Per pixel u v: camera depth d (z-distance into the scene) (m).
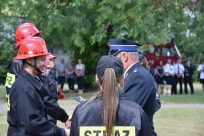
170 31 20.38
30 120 4.70
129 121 3.79
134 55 5.42
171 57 30.19
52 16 20.67
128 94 5.14
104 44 27.30
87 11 21.97
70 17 21.20
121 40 5.47
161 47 30.16
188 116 15.21
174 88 26.95
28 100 4.75
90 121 3.78
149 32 20.06
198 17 21.05
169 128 12.68
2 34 30.12
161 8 20.41
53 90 7.01
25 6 20.77
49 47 24.00
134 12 20.03
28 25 5.68
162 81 26.81
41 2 20.80
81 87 26.47
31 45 5.03
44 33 21.61
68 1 21.91
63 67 26.95
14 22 22.92
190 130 12.44
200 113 16.05
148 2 20.16
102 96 3.83
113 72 3.82
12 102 4.82
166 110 16.88
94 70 28.25
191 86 27.25
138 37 21.03
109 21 20.80
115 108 3.75
